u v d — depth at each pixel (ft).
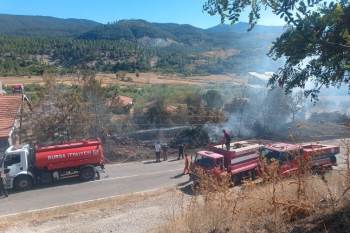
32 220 57.06
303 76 17.93
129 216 51.29
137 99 150.82
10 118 100.99
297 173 25.63
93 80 123.24
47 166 80.59
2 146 94.22
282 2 16.01
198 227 25.68
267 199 24.70
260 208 24.61
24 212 64.28
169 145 120.98
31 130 111.14
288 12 16.02
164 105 134.10
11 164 78.69
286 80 18.49
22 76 339.16
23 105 115.44
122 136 119.85
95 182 82.64
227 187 27.96
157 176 86.12
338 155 80.28
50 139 111.86
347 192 23.22
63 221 54.90
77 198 71.67
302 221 21.90
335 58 16.57
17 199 72.95
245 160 77.25
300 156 26.63
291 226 21.88
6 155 78.69
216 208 26.43
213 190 28.12
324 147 69.67
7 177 77.97
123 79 318.45
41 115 112.16
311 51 16.53
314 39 16.05
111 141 115.24
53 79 117.39
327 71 17.51
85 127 115.34
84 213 57.98
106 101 127.65
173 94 150.41
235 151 75.46
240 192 28.50
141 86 249.75
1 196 75.41
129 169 93.86
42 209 65.36
